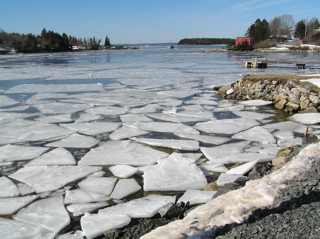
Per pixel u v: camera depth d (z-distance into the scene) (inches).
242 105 363.9
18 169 180.4
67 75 693.9
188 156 198.5
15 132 250.7
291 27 3221.0
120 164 186.1
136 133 249.1
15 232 118.9
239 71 740.7
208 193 143.4
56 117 303.0
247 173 163.9
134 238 112.6
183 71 768.9
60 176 169.5
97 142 227.0
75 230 121.0
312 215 86.0
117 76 667.4
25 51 2368.4
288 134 242.5
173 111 320.5
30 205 139.7
